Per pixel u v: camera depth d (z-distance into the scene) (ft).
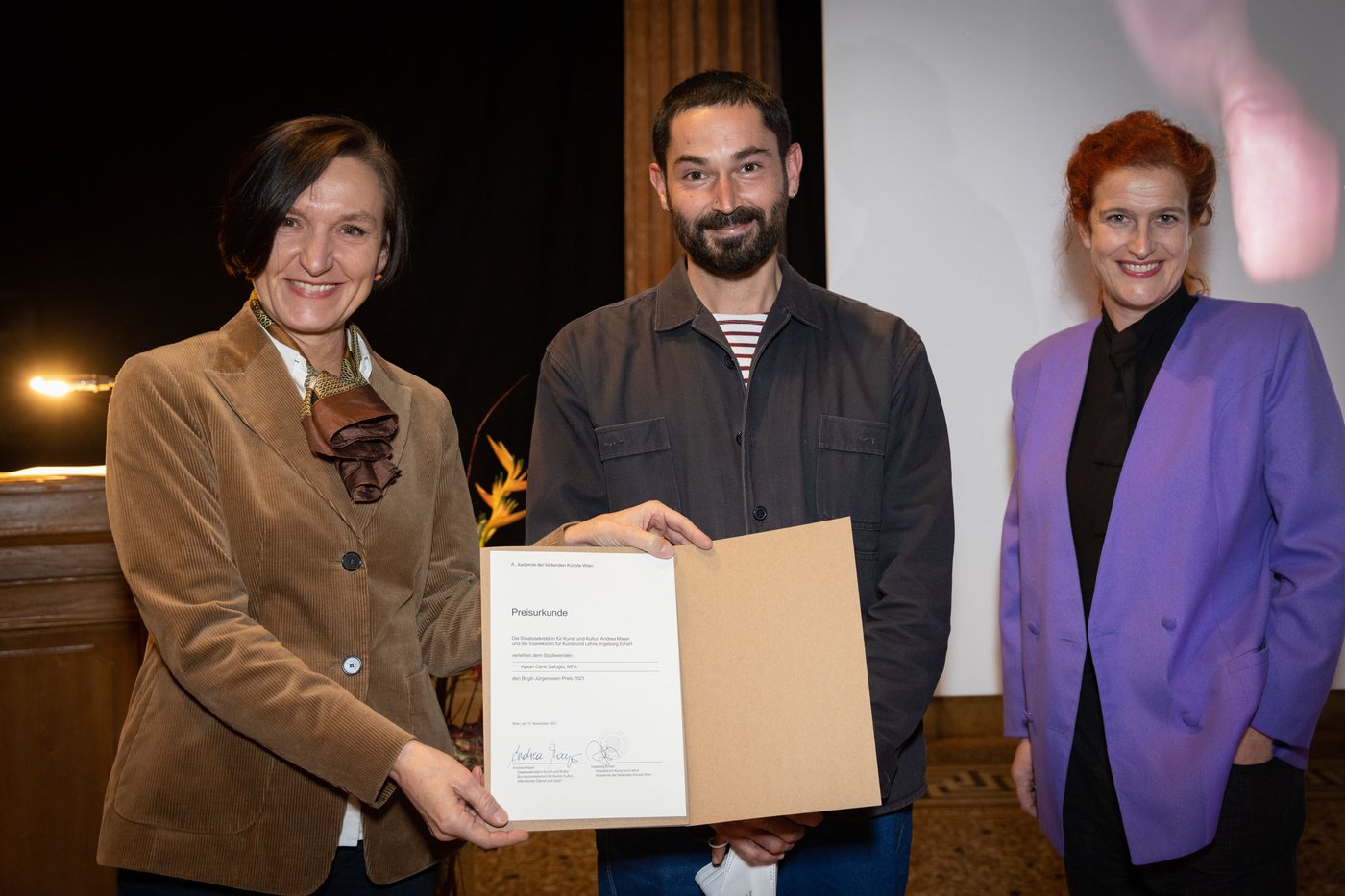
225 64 13.98
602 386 5.24
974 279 11.02
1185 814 5.11
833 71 11.10
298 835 4.17
